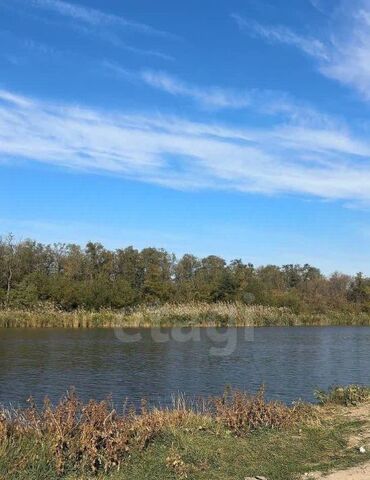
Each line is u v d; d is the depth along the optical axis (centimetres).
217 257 9656
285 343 4338
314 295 8656
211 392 2158
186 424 1148
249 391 2175
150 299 7356
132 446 945
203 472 868
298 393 2139
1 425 891
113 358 3212
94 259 8444
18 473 786
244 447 1004
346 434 1115
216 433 1097
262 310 6550
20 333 4741
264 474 859
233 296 7706
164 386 2297
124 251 8600
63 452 864
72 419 954
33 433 916
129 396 2064
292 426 1182
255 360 3225
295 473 861
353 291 9438
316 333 5494
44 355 3284
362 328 6488
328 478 827
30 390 2184
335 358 3362
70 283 6706
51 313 5709
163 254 8962
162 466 877
